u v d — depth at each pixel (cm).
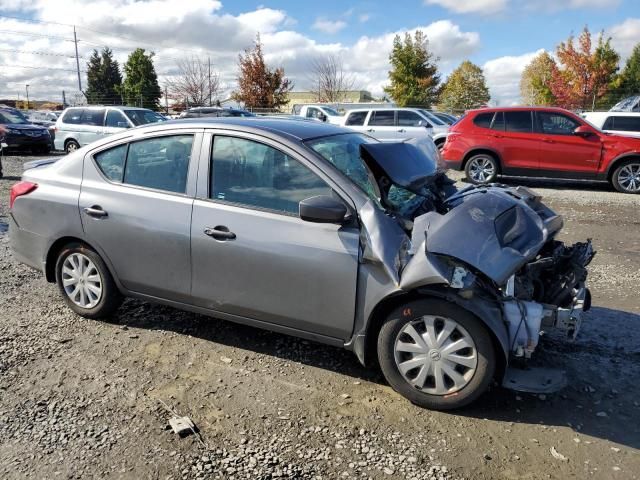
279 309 367
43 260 463
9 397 349
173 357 400
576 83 3269
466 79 5466
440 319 325
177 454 295
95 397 348
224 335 435
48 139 2023
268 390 356
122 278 428
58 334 436
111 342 423
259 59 3972
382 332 339
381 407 338
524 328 317
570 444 303
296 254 351
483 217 330
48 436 310
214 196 386
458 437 309
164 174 407
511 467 285
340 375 376
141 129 425
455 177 1402
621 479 275
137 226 407
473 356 321
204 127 398
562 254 372
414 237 327
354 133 445
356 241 338
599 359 398
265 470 282
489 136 1231
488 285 317
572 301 346
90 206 427
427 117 1622
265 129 383
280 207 364
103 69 6344
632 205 1021
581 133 1166
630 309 498
